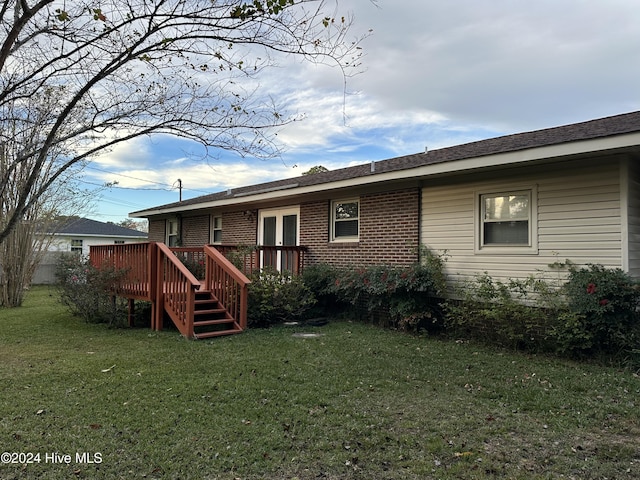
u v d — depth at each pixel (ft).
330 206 34.14
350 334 25.22
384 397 14.47
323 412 13.05
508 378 16.71
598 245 20.38
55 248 81.05
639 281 18.99
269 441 11.05
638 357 18.11
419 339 24.13
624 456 10.49
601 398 14.40
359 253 31.45
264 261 37.55
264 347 21.47
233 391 14.73
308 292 30.63
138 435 11.32
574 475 9.61
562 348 19.76
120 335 24.88
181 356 19.57
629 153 19.33
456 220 25.84
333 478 9.46
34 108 12.73
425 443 11.10
